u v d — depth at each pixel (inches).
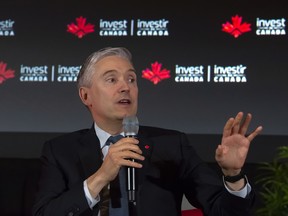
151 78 235.9
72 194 84.8
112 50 93.6
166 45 235.8
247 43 232.5
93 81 91.8
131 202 88.1
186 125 234.2
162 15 236.4
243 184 83.3
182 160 95.3
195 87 234.2
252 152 232.2
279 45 231.3
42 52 240.1
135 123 85.5
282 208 166.1
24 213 236.4
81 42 239.0
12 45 241.3
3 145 240.7
